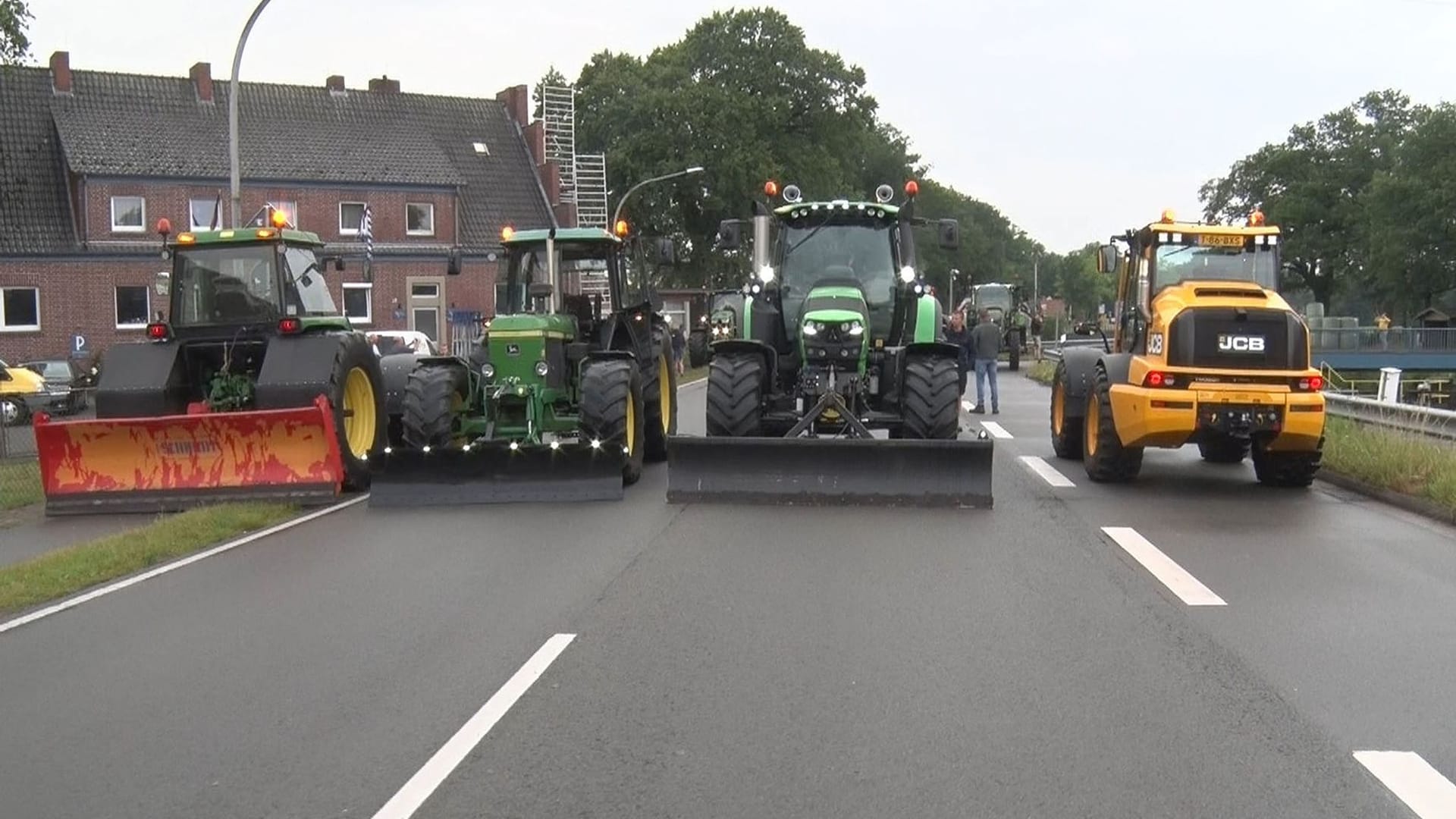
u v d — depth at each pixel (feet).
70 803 16.92
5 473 53.57
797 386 45.80
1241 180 275.18
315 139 150.41
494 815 16.24
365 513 41.16
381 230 150.00
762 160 191.21
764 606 27.20
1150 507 40.75
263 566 32.83
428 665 23.07
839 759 18.10
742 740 18.92
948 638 24.56
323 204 146.72
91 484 43.98
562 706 20.61
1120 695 20.95
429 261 152.25
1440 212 229.04
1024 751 18.39
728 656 23.38
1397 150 244.42
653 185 190.70
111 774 17.99
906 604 27.35
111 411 46.47
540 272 49.67
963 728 19.38
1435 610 26.81
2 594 29.43
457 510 41.01
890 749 18.48
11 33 79.15
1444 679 21.89
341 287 147.23
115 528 41.19
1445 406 133.18
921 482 40.57
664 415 55.77
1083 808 16.33
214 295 47.55
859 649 23.76
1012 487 45.60
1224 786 17.06
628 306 51.88
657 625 25.67
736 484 41.19
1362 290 271.08
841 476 40.83
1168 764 17.84
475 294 155.63
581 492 41.91
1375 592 28.50
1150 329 44.60
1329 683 21.63
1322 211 259.39
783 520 37.93
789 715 20.03
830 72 204.13
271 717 20.34
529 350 45.14
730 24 203.10
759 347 44.70
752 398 43.45
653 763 18.02
